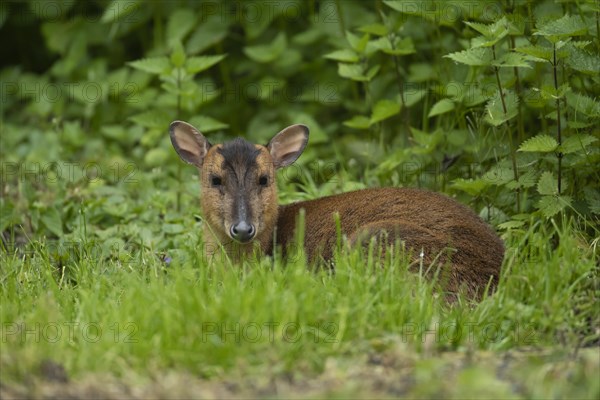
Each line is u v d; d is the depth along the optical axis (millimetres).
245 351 8203
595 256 10562
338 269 9453
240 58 18703
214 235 11188
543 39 11727
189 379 7988
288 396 7621
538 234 10617
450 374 8125
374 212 11039
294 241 11430
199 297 8781
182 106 15484
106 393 7668
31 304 9602
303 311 8594
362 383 7820
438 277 10164
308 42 16891
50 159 16078
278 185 14789
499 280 9930
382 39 13508
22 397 7562
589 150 11383
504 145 12516
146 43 19156
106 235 12750
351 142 16000
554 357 8438
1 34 20641
